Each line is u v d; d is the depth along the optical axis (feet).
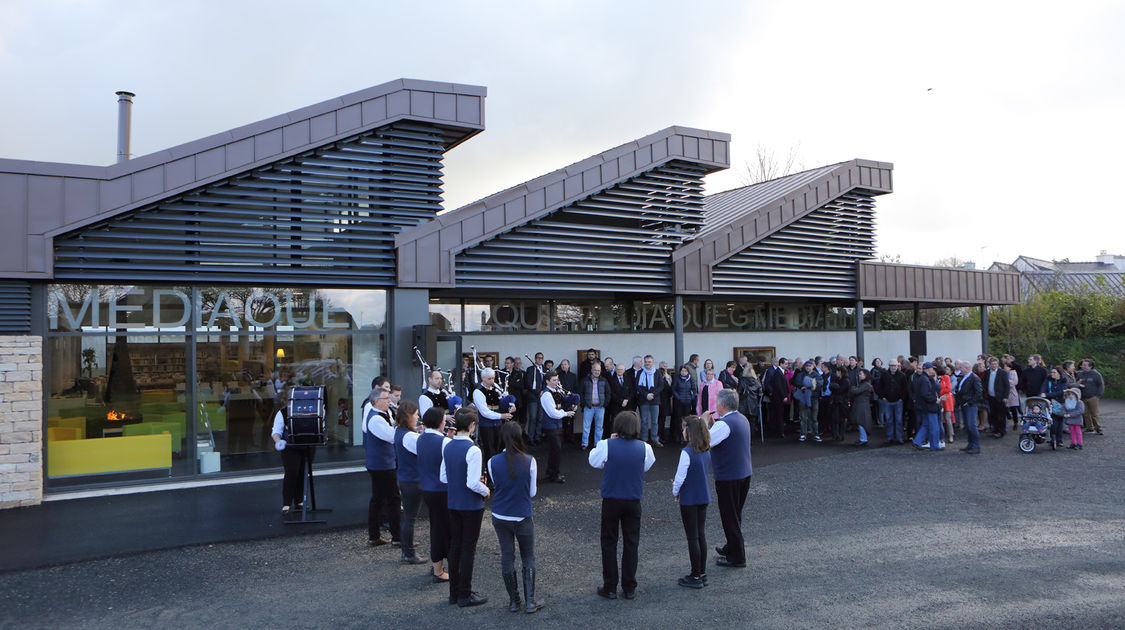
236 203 35.55
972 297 66.28
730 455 21.67
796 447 45.29
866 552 23.02
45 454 32.19
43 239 31.22
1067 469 36.99
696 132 49.26
